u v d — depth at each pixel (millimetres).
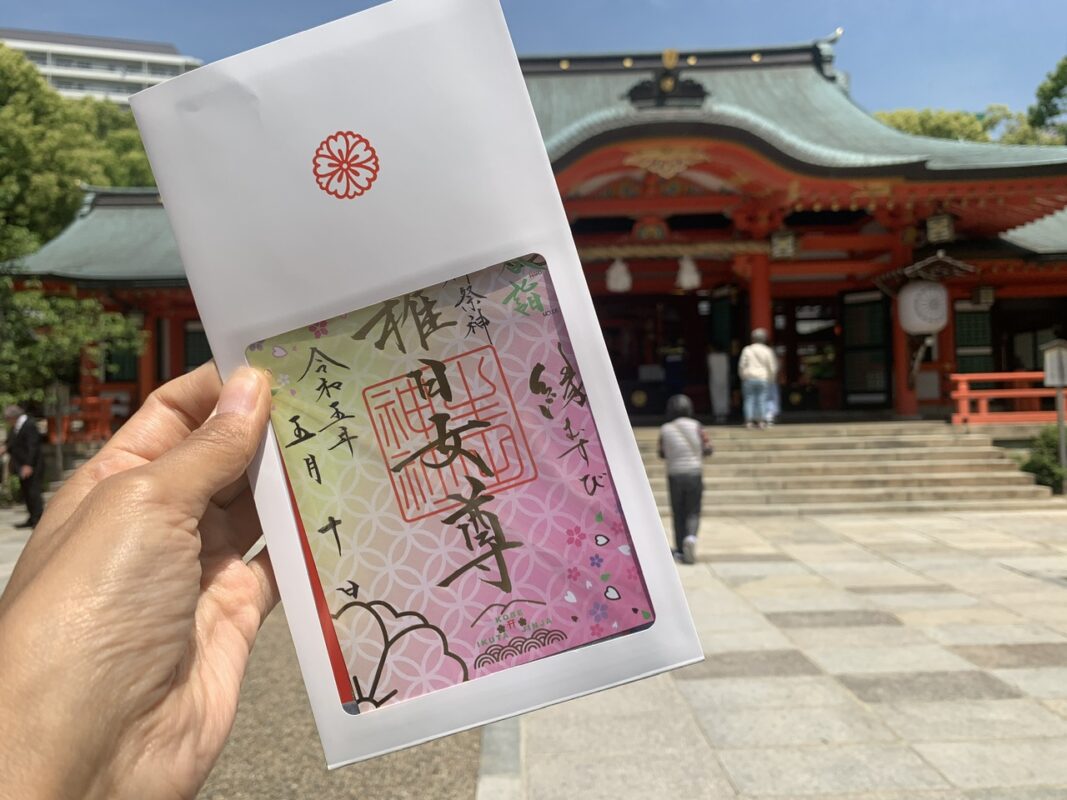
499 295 932
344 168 894
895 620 4820
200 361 15492
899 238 12797
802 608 5152
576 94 15547
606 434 929
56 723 736
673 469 6836
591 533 925
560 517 929
